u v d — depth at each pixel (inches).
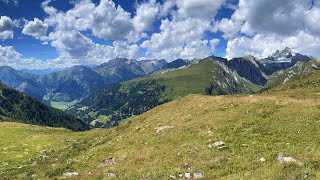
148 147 1558.8
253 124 1596.9
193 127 1688.0
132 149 1593.3
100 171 1328.7
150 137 1732.3
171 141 1571.1
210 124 1679.4
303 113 1652.3
